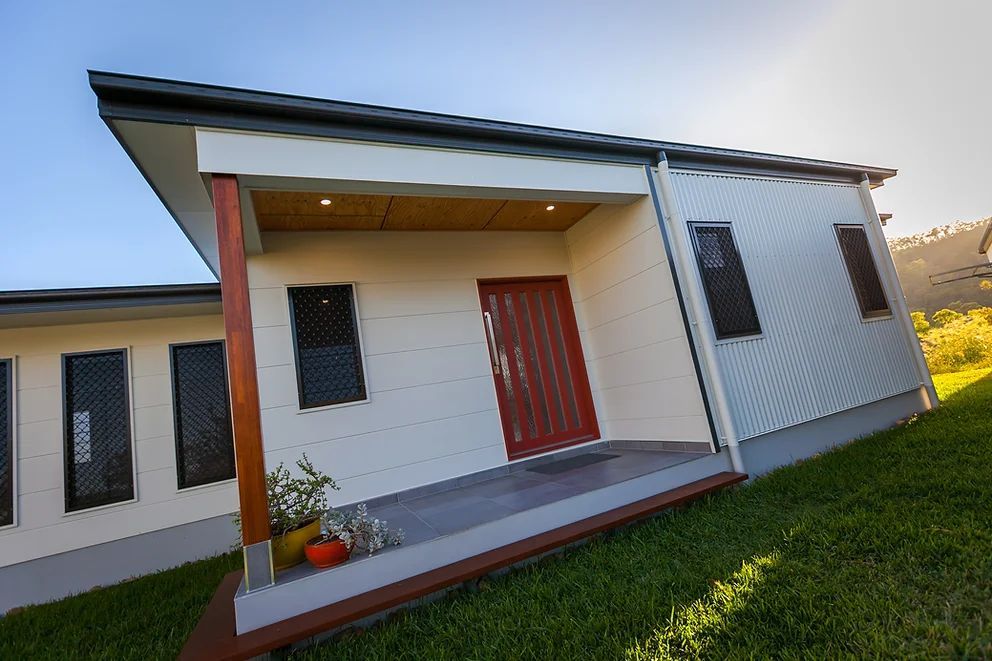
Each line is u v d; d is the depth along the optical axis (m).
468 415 4.71
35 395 4.77
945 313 16.53
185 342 5.40
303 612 2.33
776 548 2.58
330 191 3.16
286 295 4.23
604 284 5.13
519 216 4.94
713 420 4.06
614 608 2.21
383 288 4.61
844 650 1.67
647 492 3.57
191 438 5.30
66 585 4.53
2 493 4.54
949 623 1.73
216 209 2.63
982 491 2.76
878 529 2.52
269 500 2.77
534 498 3.41
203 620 2.47
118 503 4.86
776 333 4.74
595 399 5.33
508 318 5.20
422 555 2.67
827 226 5.76
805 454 4.55
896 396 5.59
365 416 4.28
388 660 2.10
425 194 3.52
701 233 4.58
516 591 2.56
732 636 1.86
